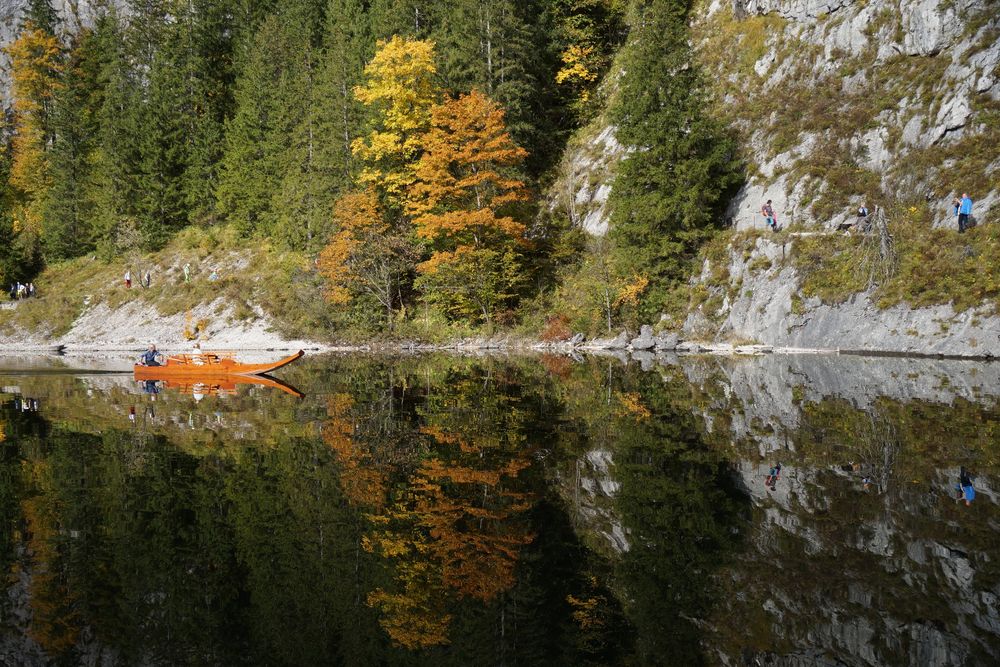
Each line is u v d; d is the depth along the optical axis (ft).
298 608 22.50
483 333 127.54
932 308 87.71
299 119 171.12
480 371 88.84
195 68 195.00
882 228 95.45
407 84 141.08
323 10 194.39
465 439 46.21
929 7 108.37
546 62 163.63
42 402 67.51
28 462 41.34
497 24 144.46
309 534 28.86
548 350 118.52
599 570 24.40
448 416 55.42
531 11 160.25
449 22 156.66
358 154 148.56
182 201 188.75
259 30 192.24
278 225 164.04
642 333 115.14
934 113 101.24
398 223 141.90
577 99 159.63
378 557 26.32
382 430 50.39
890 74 112.57
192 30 197.36
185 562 26.09
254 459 41.70
